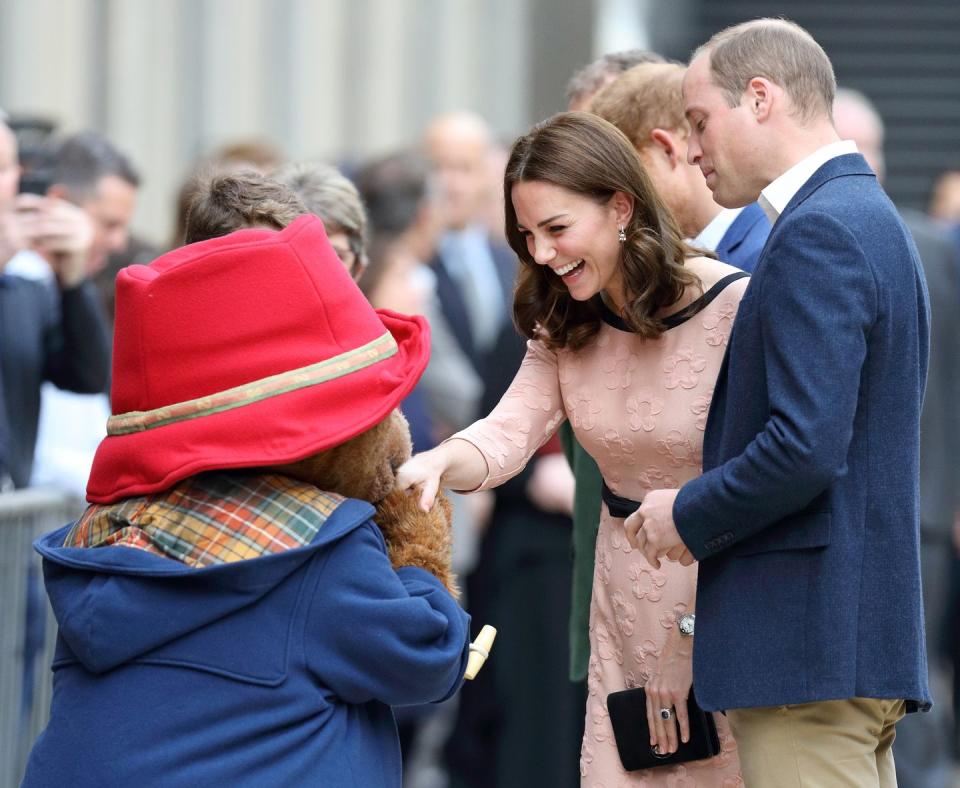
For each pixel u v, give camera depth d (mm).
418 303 21484
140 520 9773
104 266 19062
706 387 11672
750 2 42406
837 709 10969
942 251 21875
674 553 11070
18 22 32375
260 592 9609
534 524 20766
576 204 11367
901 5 42188
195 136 33406
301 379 9789
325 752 9742
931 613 21812
